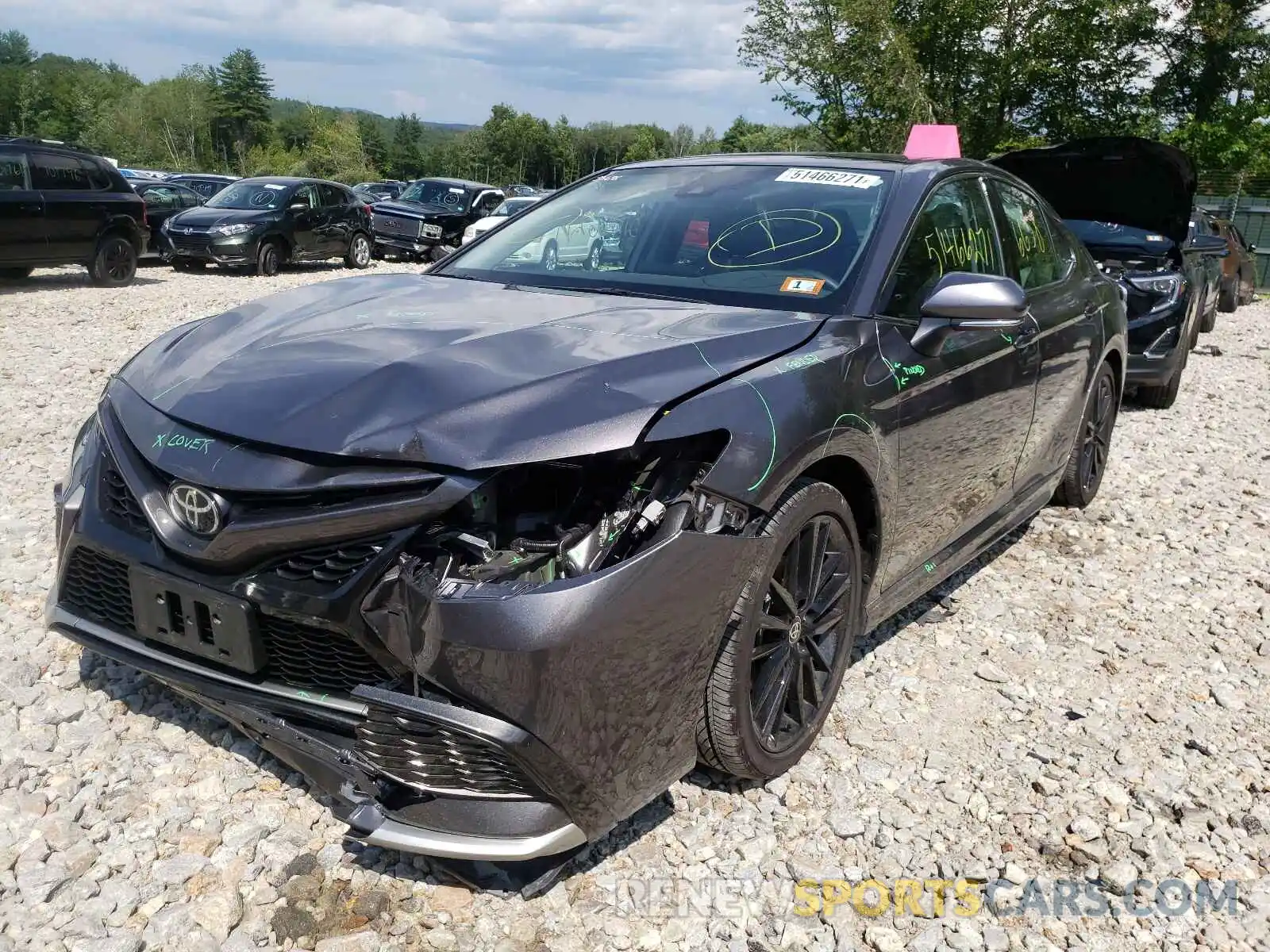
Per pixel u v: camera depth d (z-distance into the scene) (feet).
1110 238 26.99
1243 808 9.51
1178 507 18.66
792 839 8.64
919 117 60.03
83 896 7.43
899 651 12.26
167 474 7.79
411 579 7.00
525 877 7.80
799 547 8.78
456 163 521.65
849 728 10.41
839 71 61.52
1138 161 24.59
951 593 14.11
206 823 8.28
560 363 7.93
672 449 7.62
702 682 7.86
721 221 11.28
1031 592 14.33
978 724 10.73
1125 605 14.05
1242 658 12.60
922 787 9.55
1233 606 14.19
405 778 7.17
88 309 37.73
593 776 7.18
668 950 7.37
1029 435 13.30
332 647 7.46
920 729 10.53
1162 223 26.55
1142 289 26.12
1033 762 10.06
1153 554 16.08
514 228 12.79
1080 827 9.03
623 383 7.70
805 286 10.12
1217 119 67.15
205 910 7.34
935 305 9.73
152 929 7.17
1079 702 11.33
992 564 15.28
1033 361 12.79
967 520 12.34
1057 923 7.94
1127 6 59.52
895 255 10.39
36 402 22.22
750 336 8.84
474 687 6.82
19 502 15.56
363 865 7.93
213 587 7.61
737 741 8.38
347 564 7.23
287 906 7.46
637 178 12.85
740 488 7.72
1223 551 16.40
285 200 57.72
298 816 8.44
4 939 6.96
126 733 9.43
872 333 9.65
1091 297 15.67
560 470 7.33
